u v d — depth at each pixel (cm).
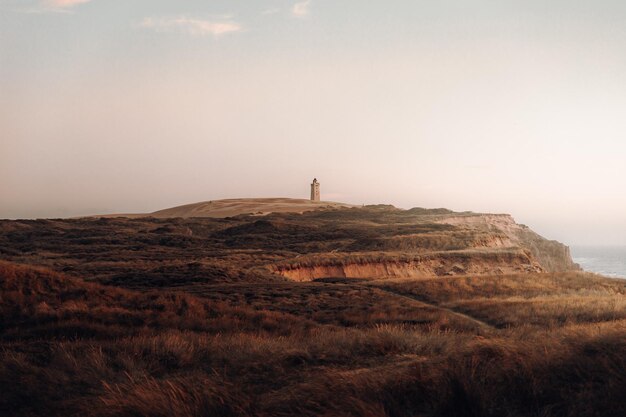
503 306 3031
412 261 6062
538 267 6272
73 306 2278
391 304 3244
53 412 959
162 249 7769
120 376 1170
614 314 2655
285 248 8212
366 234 9219
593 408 733
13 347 1451
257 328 2203
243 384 1067
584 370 849
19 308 2219
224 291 3425
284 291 3500
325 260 5841
